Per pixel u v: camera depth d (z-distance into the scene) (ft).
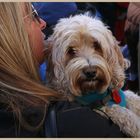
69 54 7.02
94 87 6.75
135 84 10.28
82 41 7.00
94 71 6.70
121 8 12.73
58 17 8.80
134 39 10.24
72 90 6.77
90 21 7.26
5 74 4.17
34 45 5.14
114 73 7.11
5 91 4.12
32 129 3.92
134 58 10.23
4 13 4.34
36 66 4.58
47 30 7.81
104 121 4.09
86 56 6.88
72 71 6.78
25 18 4.97
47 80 6.94
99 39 6.98
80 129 3.95
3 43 4.28
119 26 12.60
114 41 7.52
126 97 7.54
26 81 4.20
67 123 3.96
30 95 4.12
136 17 10.07
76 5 9.90
